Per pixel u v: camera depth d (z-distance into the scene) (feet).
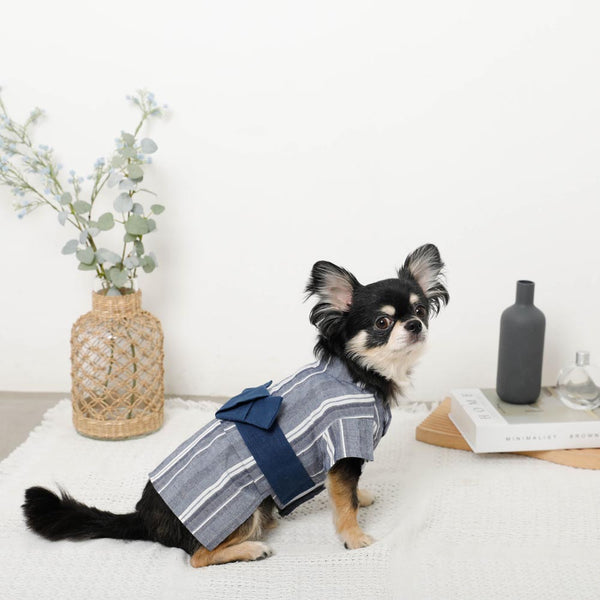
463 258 4.22
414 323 3.13
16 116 4.17
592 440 3.72
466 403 3.91
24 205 4.19
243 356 4.40
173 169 4.20
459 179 4.14
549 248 4.19
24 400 4.37
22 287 4.36
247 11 4.04
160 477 3.10
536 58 4.01
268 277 4.30
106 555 3.11
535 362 3.85
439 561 3.10
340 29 4.03
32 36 4.10
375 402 3.21
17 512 3.36
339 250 4.25
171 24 4.07
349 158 4.15
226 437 3.10
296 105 4.11
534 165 4.11
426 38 4.02
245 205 4.22
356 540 3.14
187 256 4.29
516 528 3.29
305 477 3.14
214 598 2.92
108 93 4.14
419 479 3.61
